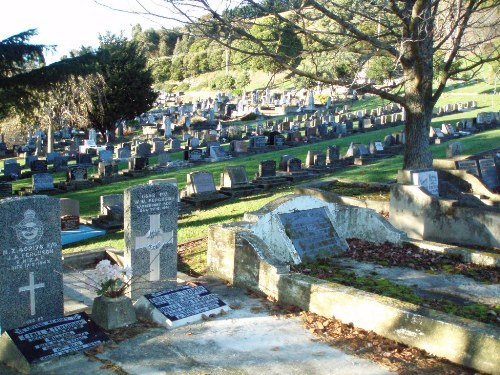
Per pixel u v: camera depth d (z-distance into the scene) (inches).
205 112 2452.0
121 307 294.4
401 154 1138.0
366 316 284.0
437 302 318.3
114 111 1951.3
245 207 701.3
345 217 462.3
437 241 509.7
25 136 2066.9
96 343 268.2
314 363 250.2
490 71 1711.4
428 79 611.2
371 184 703.1
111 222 657.6
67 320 276.7
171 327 292.5
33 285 298.8
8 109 1036.5
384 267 391.5
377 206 580.7
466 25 541.6
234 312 315.6
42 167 1293.1
